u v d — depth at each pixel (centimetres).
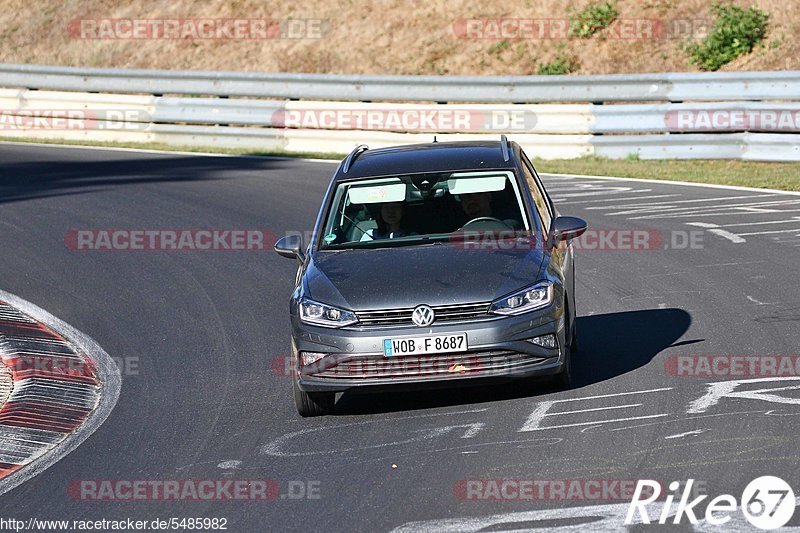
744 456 1761
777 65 6391
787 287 2959
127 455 2038
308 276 2217
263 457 1961
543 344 2097
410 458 1878
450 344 2047
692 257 3434
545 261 2197
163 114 6500
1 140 6788
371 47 7506
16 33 8606
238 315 3075
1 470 2003
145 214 4512
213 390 2428
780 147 5206
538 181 2619
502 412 2094
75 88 6781
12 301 3303
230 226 4238
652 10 7081
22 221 4447
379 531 1571
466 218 2331
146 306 3216
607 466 1764
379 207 2381
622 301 2983
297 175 5334
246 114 6284
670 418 1981
